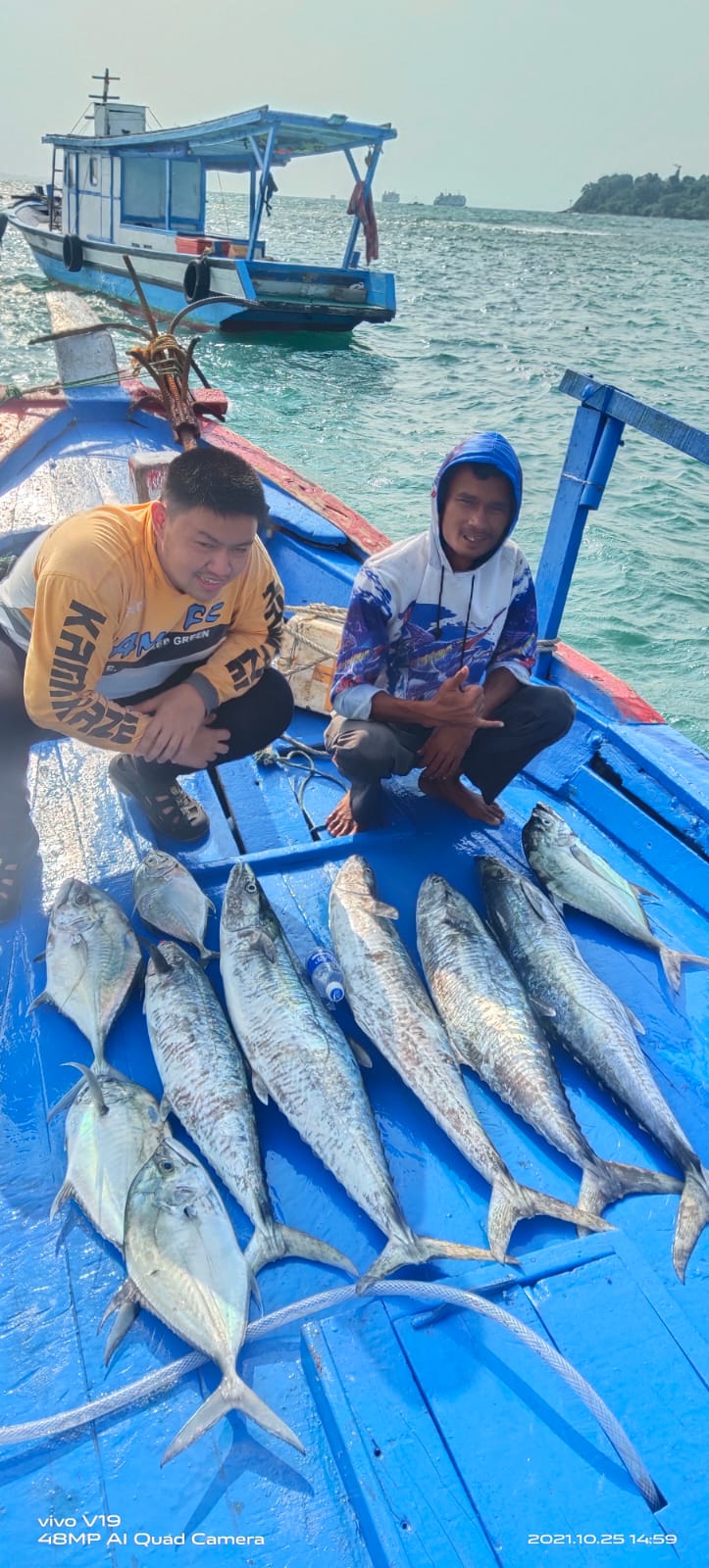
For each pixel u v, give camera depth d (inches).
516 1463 66.7
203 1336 72.9
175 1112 93.1
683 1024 107.2
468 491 110.1
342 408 560.7
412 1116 95.6
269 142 613.6
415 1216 85.3
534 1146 93.2
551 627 169.2
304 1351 73.9
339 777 150.3
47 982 104.3
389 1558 61.5
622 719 152.8
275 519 212.8
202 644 109.7
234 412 526.3
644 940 118.5
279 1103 92.5
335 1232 84.0
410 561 119.5
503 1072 97.7
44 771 140.6
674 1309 77.3
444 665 128.6
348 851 130.2
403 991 104.9
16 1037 100.2
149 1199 81.7
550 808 136.5
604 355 829.8
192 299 672.4
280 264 676.7
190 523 90.5
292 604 208.7
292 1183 88.3
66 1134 89.0
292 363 677.9
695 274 2140.7
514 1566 61.6
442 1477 65.7
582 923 122.9
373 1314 75.4
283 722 125.3
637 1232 84.6
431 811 140.3
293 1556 62.4
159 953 103.7
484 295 1317.7
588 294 1455.5
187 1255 78.4
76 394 270.5
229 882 114.0
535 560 344.5
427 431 516.4
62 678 95.7
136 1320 76.0
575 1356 73.8
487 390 646.5
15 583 103.6
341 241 2412.6
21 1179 86.4
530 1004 105.0
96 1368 72.6
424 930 114.2
